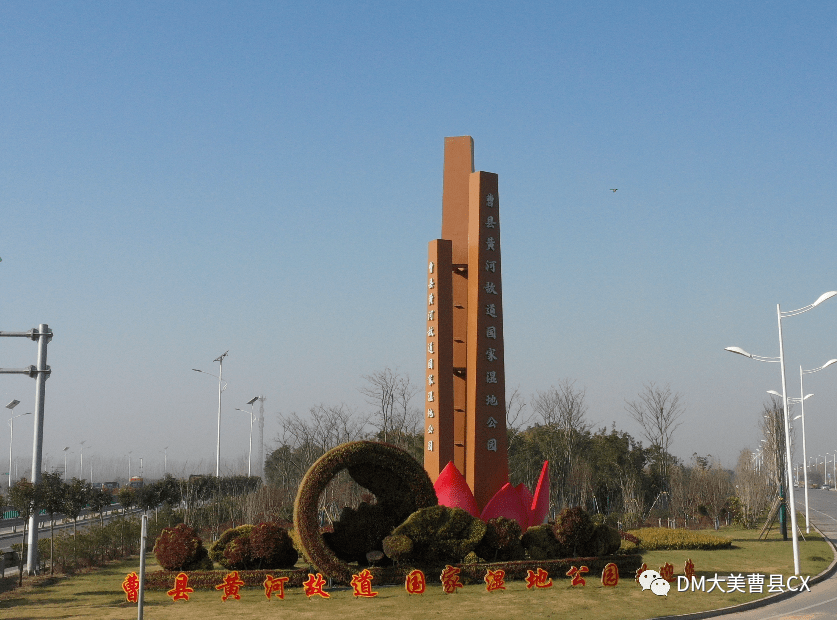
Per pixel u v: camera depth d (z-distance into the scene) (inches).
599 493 2518.5
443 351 1234.0
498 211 1288.1
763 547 1526.8
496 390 1232.8
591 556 1067.3
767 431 1866.4
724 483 2432.3
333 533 1002.7
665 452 2363.4
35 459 1121.4
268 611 791.1
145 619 751.1
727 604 844.6
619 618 758.5
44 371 1122.0
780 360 1157.1
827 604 876.6
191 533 981.8
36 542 1131.9
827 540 1726.1
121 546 1551.4
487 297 1251.2
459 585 945.5
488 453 1208.8
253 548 965.8
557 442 2389.3
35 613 799.7
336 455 974.4
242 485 2591.0
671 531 1520.7
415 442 2142.0
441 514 997.8
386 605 826.8
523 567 1008.9
